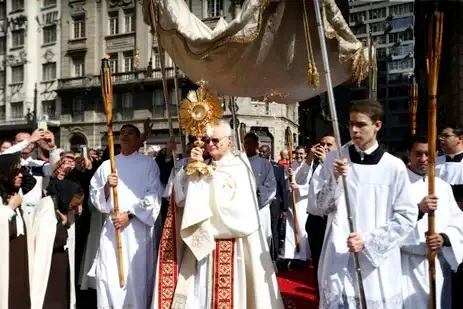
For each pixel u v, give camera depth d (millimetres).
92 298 6121
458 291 4008
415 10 13578
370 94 5426
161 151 6293
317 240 5492
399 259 3518
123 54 30250
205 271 4168
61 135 33906
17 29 35344
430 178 3330
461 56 12133
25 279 4418
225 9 17484
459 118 12148
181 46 4855
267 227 6941
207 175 4215
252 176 4395
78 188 4891
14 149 5352
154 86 29422
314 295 6047
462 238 3600
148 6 5145
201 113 4215
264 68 4902
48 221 4707
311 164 6938
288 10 4395
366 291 3361
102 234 4871
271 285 4199
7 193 4359
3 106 36438
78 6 32156
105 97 4570
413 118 5168
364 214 3465
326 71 3475
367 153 3541
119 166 5039
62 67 33406
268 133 18234
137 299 4727
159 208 4922
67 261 4938
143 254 4824
